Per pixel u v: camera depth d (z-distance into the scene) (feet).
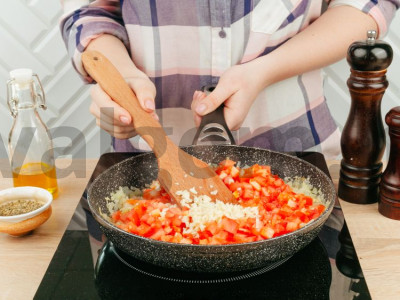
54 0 7.02
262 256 2.55
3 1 7.02
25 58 7.34
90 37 4.26
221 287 2.70
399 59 7.06
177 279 2.77
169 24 4.39
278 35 4.45
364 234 3.29
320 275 2.80
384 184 3.44
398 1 4.45
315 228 2.66
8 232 3.19
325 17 4.42
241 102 3.95
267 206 3.25
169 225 2.96
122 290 2.69
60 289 2.71
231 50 4.47
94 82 4.54
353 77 3.42
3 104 7.70
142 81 3.73
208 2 4.20
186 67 4.57
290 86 4.63
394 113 3.26
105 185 3.31
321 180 3.24
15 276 2.92
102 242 3.13
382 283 2.84
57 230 3.37
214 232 2.82
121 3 4.40
